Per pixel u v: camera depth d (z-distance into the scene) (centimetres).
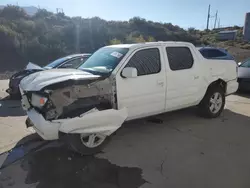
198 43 4719
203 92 500
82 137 343
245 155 354
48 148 380
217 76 520
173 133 443
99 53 450
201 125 486
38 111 338
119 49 414
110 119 348
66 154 360
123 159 344
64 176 301
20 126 478
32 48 2891
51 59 2944
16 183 287
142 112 407
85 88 338
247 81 756
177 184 283
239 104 659
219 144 393
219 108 537
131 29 4572
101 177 299
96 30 3881
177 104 457
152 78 407
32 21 3656
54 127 311
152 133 444
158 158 346
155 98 416
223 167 320
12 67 2495
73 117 318
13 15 4072
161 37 4550
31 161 339
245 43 4600
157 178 296
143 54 404
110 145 391
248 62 866
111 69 373
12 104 655
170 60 439
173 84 439
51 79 339
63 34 3581
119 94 370
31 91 336
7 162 336
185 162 334
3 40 2720
